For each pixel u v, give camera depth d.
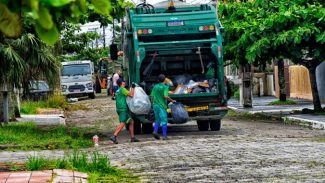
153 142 14.91
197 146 13.60
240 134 16.58
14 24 1.90
